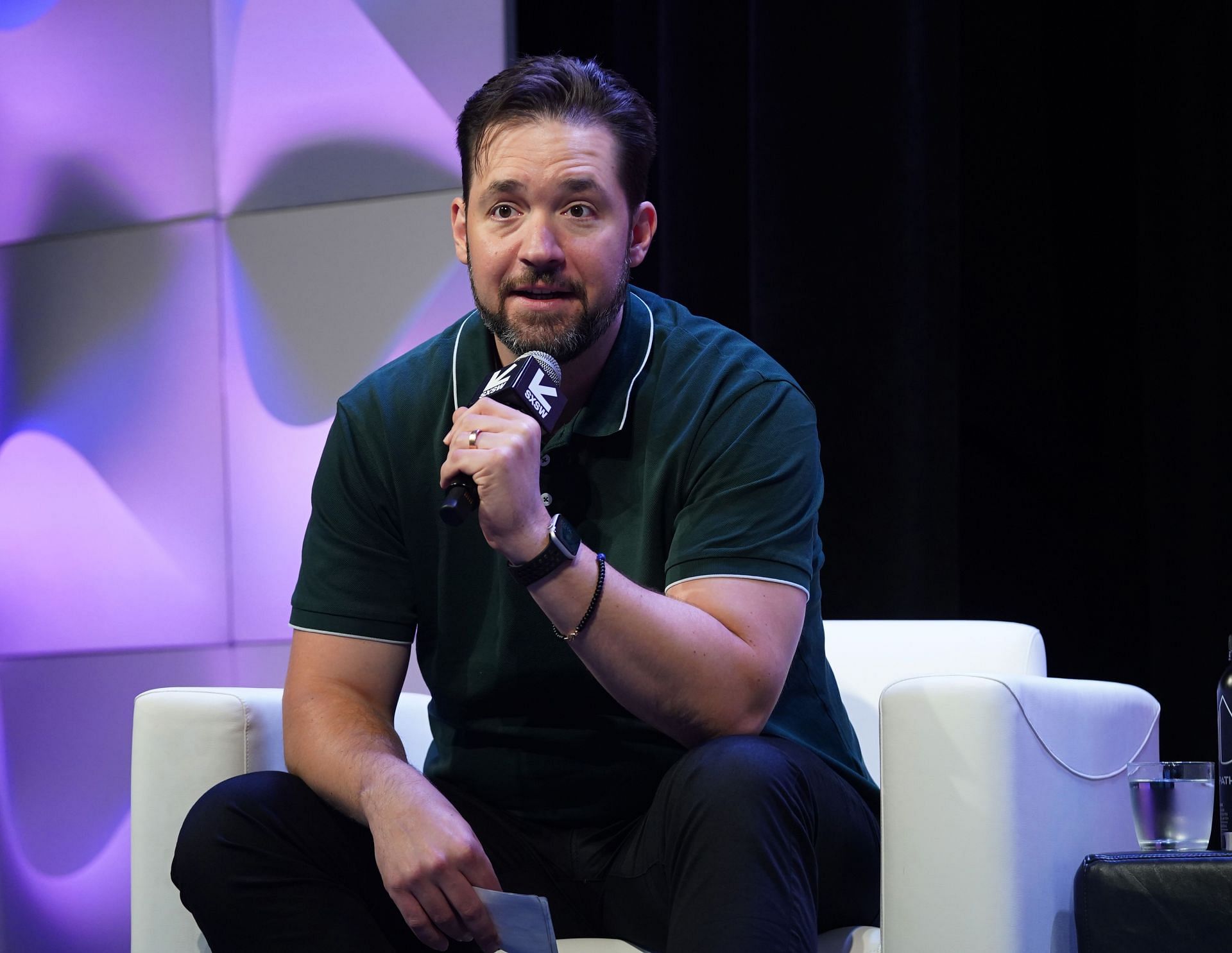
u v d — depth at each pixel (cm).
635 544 545
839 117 918
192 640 1069
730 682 486
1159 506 862
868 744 681
